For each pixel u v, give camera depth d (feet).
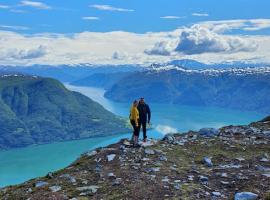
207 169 92.12
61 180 88.74
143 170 89.40
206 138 125.18
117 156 102.17
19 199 81.15
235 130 138.00
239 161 98.89
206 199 71.77
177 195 73.31
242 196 71.61
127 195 73.92
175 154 105.09
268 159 100.17
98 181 84.07
